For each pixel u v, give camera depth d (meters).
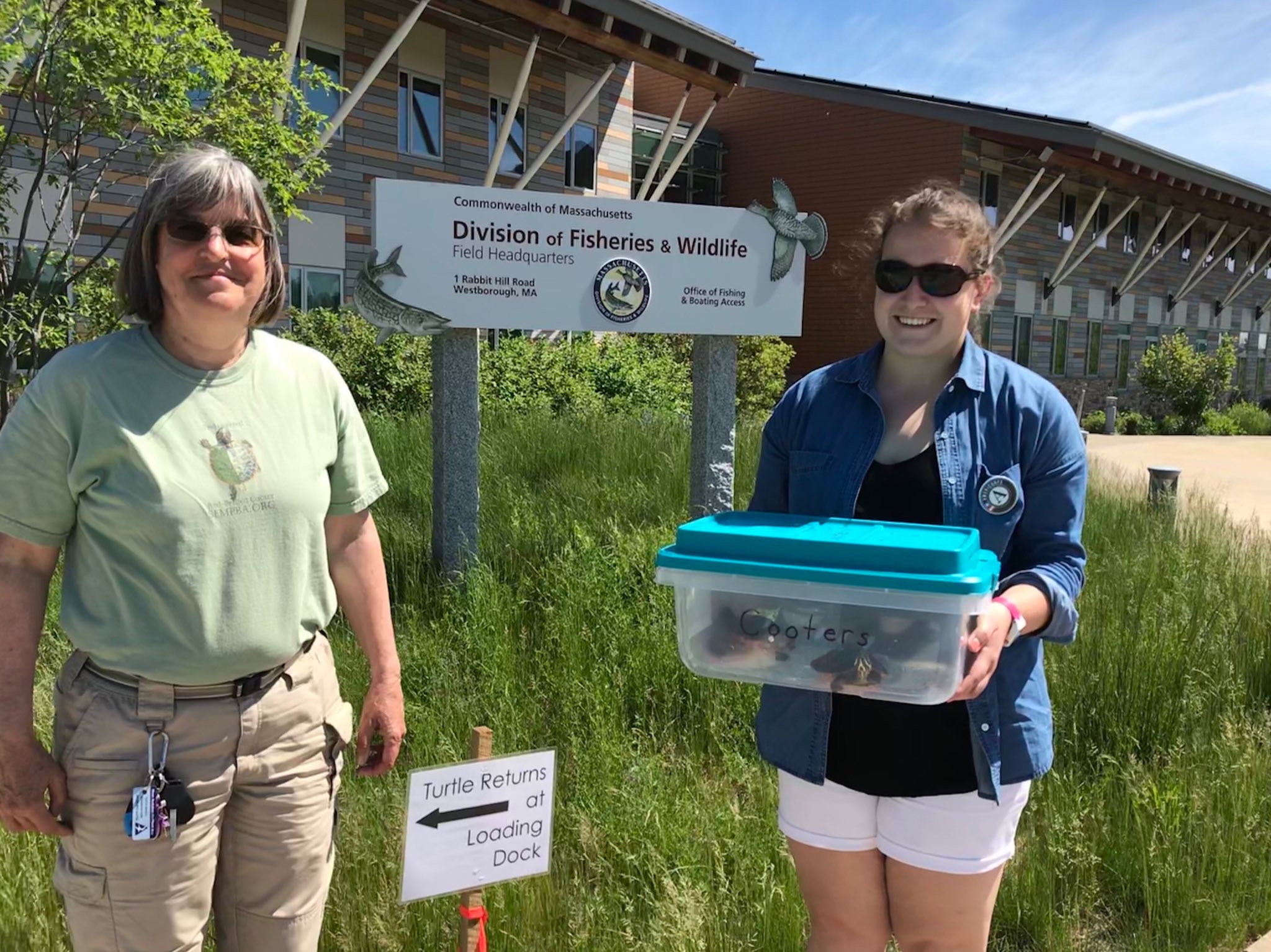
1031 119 19.83
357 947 2.42
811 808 1.98
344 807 2.86
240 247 1.75
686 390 13.75
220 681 1.81
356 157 13.93
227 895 1.95
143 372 1.75
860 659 1.68
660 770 3.31
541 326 5.33
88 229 10.26
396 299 5.03
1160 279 29.94
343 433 2.07
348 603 2.20
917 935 1.96
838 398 2.04
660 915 2.51
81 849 1.78
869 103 22.08
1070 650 4.23
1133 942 2.74
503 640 4.10
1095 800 3.31
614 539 5.17
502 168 15.95
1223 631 4.56
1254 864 2.97
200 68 7.00
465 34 15.02
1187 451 18.16
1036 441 1.88
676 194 24.66
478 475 5.20
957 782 1.87
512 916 2.53
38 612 1.77
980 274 1.86
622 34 13.35
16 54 5.91
